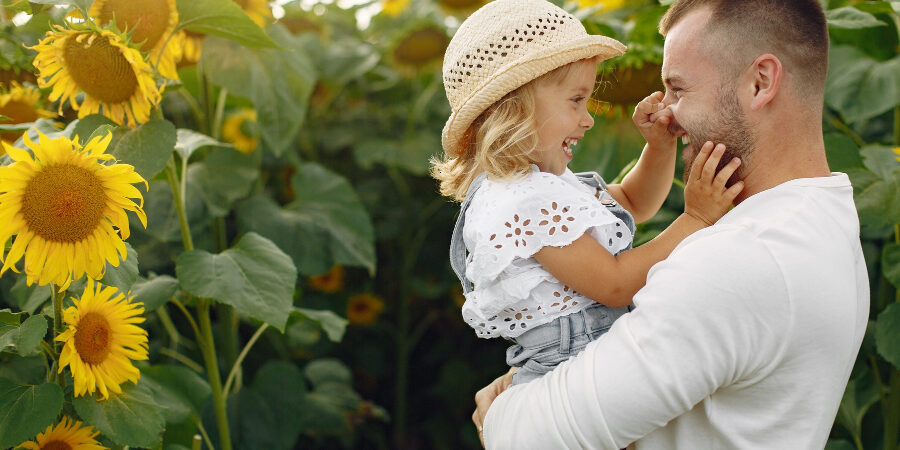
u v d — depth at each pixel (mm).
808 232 979
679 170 2045
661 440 1040
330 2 3990
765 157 1073
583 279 1124
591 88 1238
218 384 1849
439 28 3430
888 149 1729
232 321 2312
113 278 1397
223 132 3088
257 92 2111
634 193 1412
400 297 3607
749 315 936
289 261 1714
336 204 2512
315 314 2084
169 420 1727
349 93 3676
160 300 1685
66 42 1415
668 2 1649
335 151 3529
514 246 1131
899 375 1801
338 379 2951
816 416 979
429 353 3652
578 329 1165
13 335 1282
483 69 1194
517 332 1188
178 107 2906
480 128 1243
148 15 1553
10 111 1739
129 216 2102
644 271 1112
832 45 1996
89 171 1244
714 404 1005
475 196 1224
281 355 3049
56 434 1346
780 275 942
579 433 966
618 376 956
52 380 1373
